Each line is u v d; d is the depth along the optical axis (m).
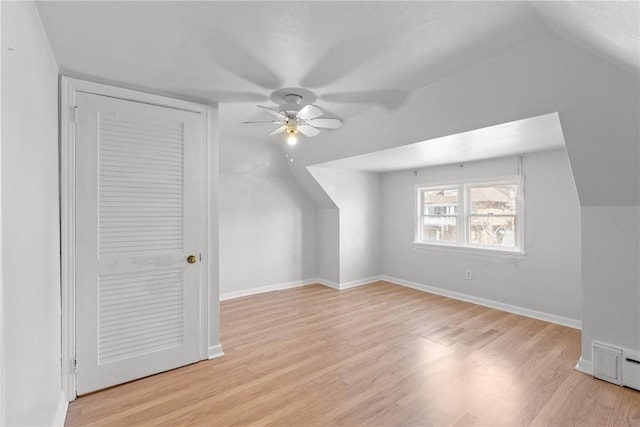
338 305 3.93
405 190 4.82
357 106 2.62
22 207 1.14
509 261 3.60
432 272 4.48
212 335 2.57
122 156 2.17
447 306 3.85
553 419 1.79
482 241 3.95
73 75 2.01
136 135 2.23
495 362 2.44
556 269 3.25
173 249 2.38
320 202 4.95
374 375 2.26
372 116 2.80
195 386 2.14
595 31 1.27
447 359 2.49
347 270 4.83
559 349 2.65
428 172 4.48
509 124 2.14
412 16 1.45
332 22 1.49
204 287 2.53
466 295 4.06
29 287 1.21
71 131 2.00
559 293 3.23
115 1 1.33
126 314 2.19
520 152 3.31
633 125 1.73
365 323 3.30
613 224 2.19
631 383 2.07
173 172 2.38
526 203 3.46
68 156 1.98
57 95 1.93
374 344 2.78
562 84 1.75
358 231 4.95
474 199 4.03
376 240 5.18
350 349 2.69
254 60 1.88
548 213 3.29
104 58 1.84
